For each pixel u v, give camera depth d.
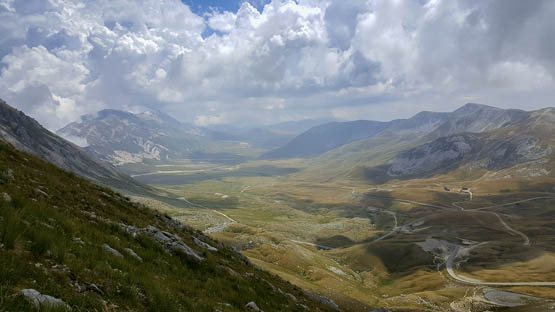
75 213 18.41
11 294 6.47
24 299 6.47
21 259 8.48
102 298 9.02
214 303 14.84
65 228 13.20
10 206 11.36
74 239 12.63
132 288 10.46
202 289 16.64
